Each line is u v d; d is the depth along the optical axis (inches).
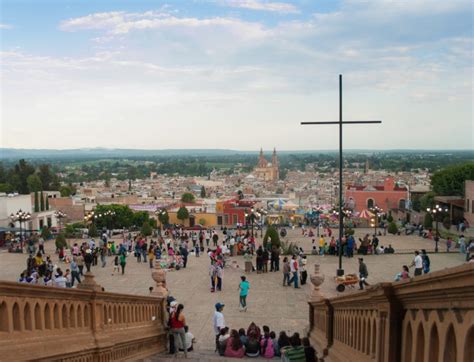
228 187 7096.5
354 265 1057.5
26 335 234.5
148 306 460.4
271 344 478.0
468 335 135.4
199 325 624.7
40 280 831.7
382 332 212.7
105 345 313.9
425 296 163.5
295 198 5290.4
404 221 2400.3
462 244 1222.9
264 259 991.6
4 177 4074.8
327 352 364.5
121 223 2851.9
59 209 3240.7
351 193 3137.3
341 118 863.7
